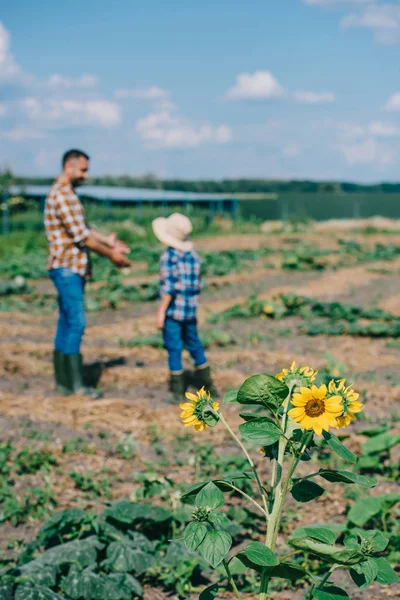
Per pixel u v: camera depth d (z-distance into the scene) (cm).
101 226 2688
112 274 1655
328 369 805
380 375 807
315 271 1808
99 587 339
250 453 559
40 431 596
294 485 238
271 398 225
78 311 686
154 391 742
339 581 376
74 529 400
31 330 1037
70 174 666
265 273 1733
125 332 1030
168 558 373
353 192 8600
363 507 412
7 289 1385
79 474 494
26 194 3178
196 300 676
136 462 539
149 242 2547
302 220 3625
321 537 218
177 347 677
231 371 792
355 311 1153
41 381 769
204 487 225
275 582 375
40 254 2066
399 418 636
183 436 595
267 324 1125
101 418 627
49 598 321
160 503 456
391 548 397
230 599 361
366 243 2534
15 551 401
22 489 483
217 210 4128
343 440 571
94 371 790
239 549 404
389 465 514
